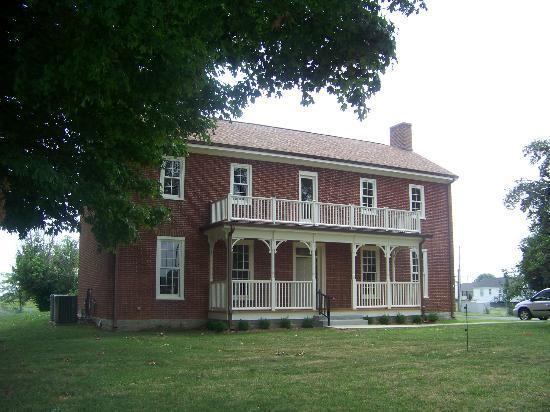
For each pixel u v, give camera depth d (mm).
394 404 7816
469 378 9805
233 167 23078
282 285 22297
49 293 38375
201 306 21703
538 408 7621
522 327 21266
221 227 20703
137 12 6723
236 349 13844
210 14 7895
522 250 23859
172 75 7996
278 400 8031
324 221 23125
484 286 105562
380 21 9664
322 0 8906
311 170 24969
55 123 10062
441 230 28766
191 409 7496
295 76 10711
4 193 10297
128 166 13211
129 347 14086
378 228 23969
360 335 17594
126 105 8922
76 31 6988
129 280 20469
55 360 11844
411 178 28094
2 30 7918
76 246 40594
